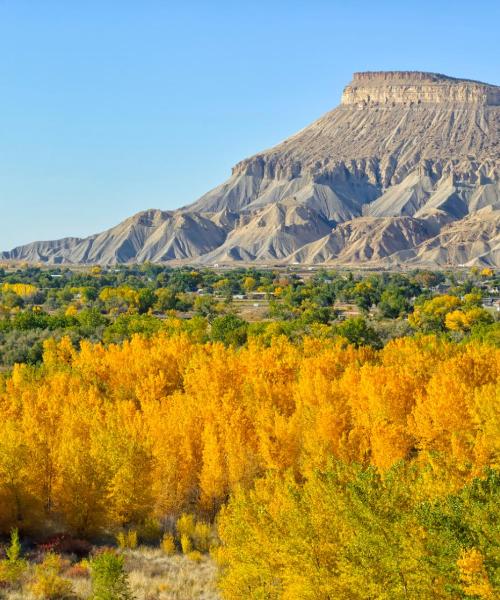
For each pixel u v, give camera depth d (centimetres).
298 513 3597
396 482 3584
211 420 6406
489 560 2916
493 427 5350
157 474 5894
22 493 5462
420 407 6100
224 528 4519
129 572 4903
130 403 7538
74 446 5662
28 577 4728
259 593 3675
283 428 5931
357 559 3241
